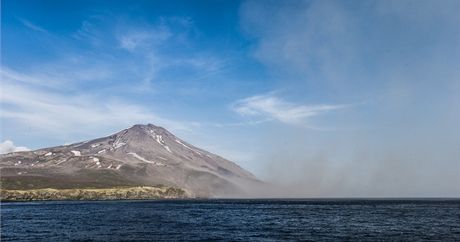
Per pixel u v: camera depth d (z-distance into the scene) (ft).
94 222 384.88
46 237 271.90
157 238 263.08
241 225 354.54
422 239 253.85
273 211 591.37
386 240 250.57
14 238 268.62
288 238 263.29
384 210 611.47
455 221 388.16
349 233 289.33
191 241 249.55
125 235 278.26
